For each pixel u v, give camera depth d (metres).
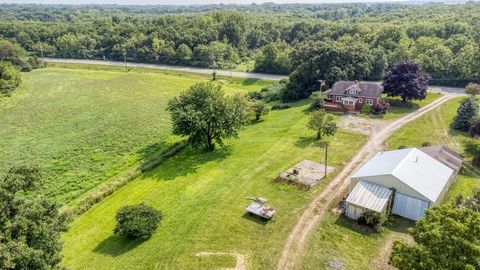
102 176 45.09
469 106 49.84
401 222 29.84
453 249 16.09
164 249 27.83
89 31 149.62
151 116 69.69
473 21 110.12
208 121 46.53
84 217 35.44
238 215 31.59
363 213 29.27
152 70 114.12
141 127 63.59
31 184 21.81
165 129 62.06
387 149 44.28
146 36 134.12
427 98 65.75
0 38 134.75
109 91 89.62
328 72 72.69
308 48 80.62
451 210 17.91
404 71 60.78
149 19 170.00
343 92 62.47
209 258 26.36
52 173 46.47
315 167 39.94
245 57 128.62
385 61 79.69
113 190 40.44
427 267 16.38
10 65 99.38
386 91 61.88
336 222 29.88
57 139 59.16
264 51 103.38
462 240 15.91
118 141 57.38
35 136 60.91
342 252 26.28
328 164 40.62
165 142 55.88
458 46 86.88
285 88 75.38
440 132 49.47
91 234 31.88
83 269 26.67
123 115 70.88
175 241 28.69
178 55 121.06
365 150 44.16
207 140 48.72
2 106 78.88
